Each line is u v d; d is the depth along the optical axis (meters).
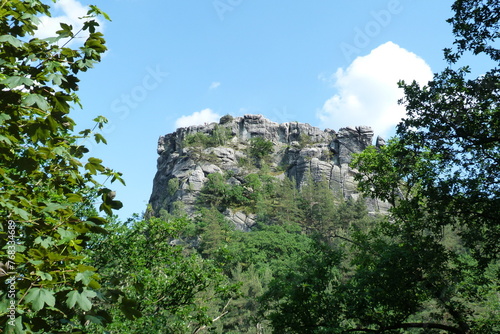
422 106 15.66
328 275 17.20
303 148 149.38
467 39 14.73
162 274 17.56
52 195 7.28
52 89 3.29
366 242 18.45
